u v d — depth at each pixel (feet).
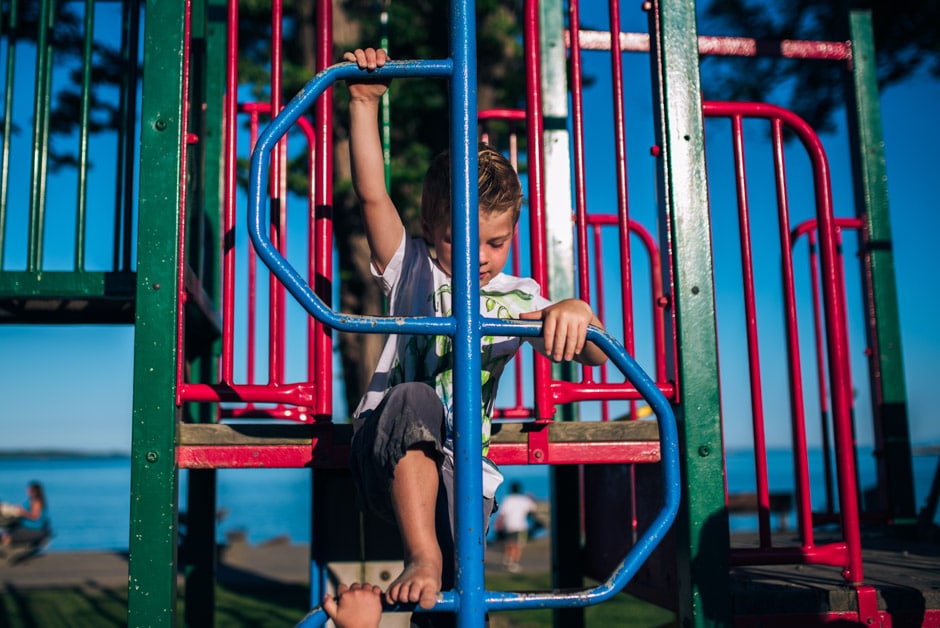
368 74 5.47
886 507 12.66
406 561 4.80
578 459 7.12
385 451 5.06
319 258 7.04
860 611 7.21
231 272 7.26
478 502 4.73
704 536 6.63
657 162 7.35
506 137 19.65
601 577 11.23
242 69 20.29
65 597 27.73
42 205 8.04
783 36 26.73
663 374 10.33
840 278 12.88
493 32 19.71
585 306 5.22
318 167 7.13
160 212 6.46
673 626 8.62
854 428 12.84
